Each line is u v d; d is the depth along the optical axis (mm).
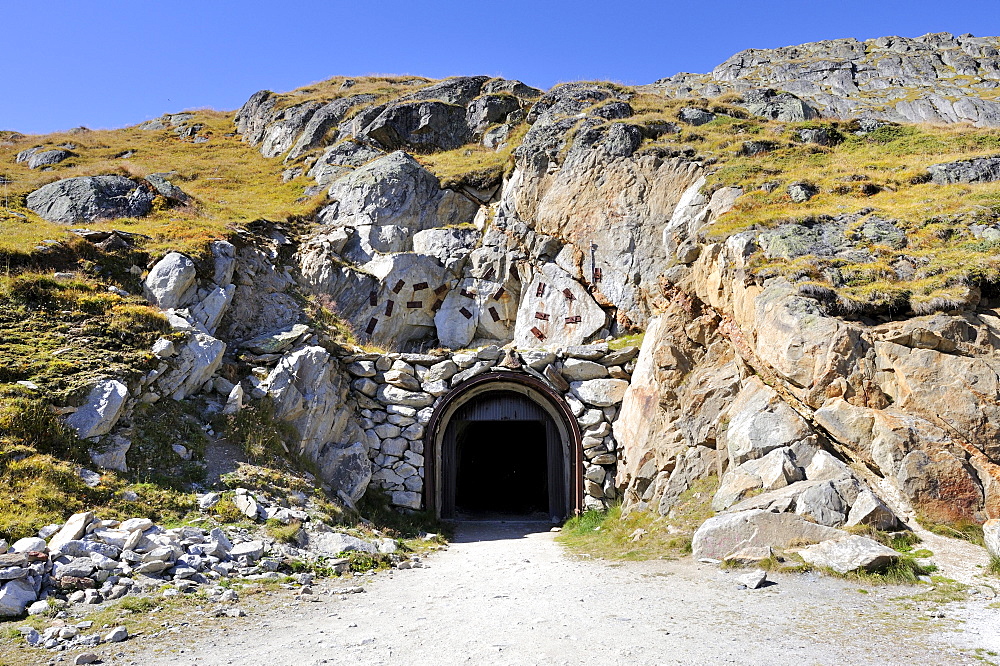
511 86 33594
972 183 17953
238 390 15797
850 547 9578
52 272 16422
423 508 18672
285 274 21062
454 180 24969
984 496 10570
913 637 6949
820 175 19328
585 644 7023
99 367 13984
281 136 34812
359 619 8258
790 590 8914
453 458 20312
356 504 17203
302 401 17062
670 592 9242
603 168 22172
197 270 18203
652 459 16203
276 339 18141
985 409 11016
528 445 29172
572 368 19359
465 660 6602
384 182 24312
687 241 17859
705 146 22125
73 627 7598
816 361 12375
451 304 22188
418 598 9492
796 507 10914
